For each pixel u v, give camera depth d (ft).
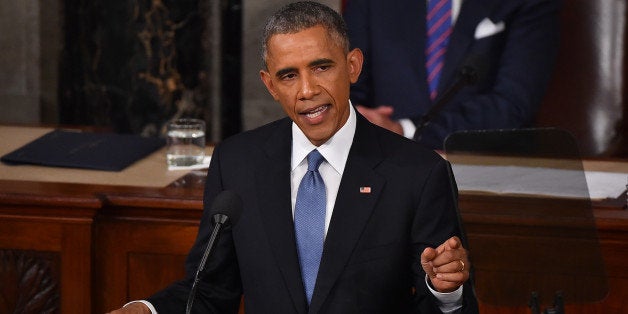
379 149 22.49
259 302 22.25
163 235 30.14
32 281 30.40
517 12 42.86
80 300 30.32
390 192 21.99
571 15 44.62
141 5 53.31
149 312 21.86
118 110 54.54
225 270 22.98
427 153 22.40
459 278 19.45
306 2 21.02
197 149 33.45
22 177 32.04
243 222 22.48
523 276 19.86
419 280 21.57
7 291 30.60
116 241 30.37
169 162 33.37
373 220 21.91
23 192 29.89
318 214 22.27
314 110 20.80
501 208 20.21
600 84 44.83
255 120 53.93
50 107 54.49
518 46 42.73
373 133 22.82
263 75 21.86
